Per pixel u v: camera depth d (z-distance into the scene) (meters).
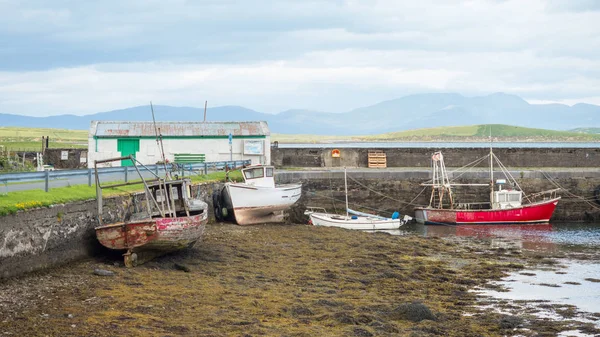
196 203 26.19
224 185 35.66
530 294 21.94
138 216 24.03
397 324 16.77
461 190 45.56
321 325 16.05
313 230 34.03
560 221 45.66
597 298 21.42
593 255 30.69
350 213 44.34
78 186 23.95
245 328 15.12
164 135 46.16
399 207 45.59
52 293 16.89
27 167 43.12
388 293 20.83
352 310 17.81
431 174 45.62
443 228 41.22
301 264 24.86
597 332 16.88
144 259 21.84
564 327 17.27
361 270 24.36
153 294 17.77
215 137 46.59
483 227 41.78
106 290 17.69
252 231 32.22
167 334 14.23
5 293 16.42
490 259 29.14
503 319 17.69
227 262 23.91
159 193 25.62
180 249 23.06
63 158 53.03
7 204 17.98
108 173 26.56
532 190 46.38
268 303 17.89
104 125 46.84
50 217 19.53
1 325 13.95
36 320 14.47
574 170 47.81
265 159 47.41
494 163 51.88
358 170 47.56
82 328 14.14
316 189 45.03
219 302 17.56
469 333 16.42
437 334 16.11
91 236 21.98
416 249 30.98
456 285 22.92
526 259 29.31
